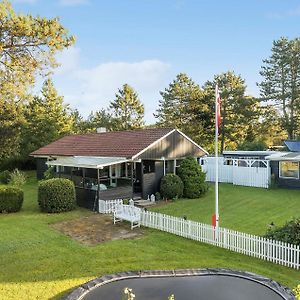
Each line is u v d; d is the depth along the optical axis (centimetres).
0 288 1041
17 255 1327
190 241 1525
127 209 1830
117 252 1362
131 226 1720
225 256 1347
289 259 1255
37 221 1859
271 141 5619
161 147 2558
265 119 5369
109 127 6003
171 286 1008
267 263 1283
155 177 2556
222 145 5138
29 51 1367
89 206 2200
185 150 2756
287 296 927
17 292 1015
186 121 5556
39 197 2095
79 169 2581
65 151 3048
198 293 961
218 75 5156
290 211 2075
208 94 5050
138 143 2556
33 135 4325
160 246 1448
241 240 1388
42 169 3431
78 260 1274
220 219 1916
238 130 5231
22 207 2266
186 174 2555
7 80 1373
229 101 5009
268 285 1005
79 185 2373
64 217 1956
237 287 999
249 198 2492
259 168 3005
